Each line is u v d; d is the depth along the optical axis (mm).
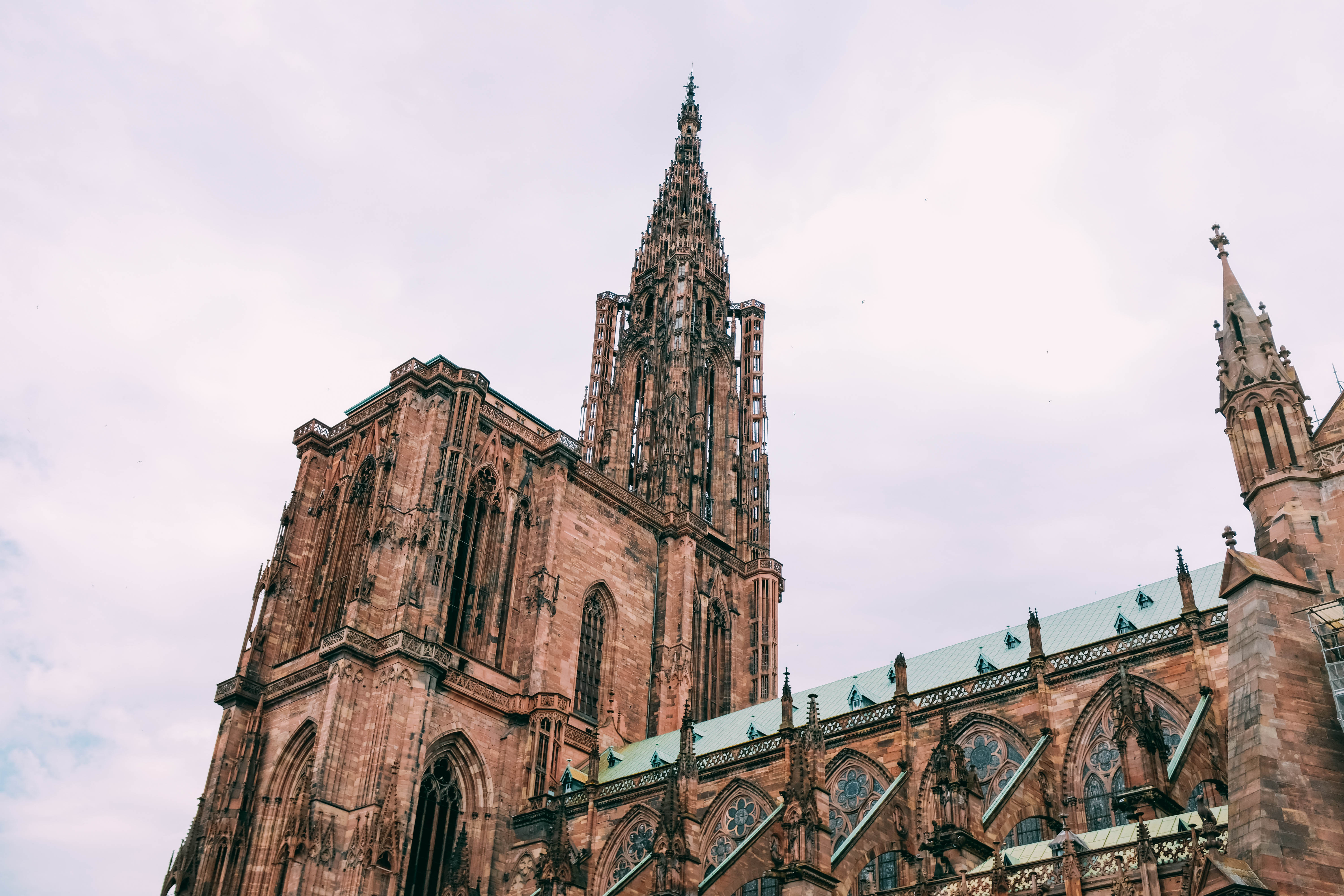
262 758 104500
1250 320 61875
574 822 102875
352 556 113688
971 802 70625
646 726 122062
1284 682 50188
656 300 160250
